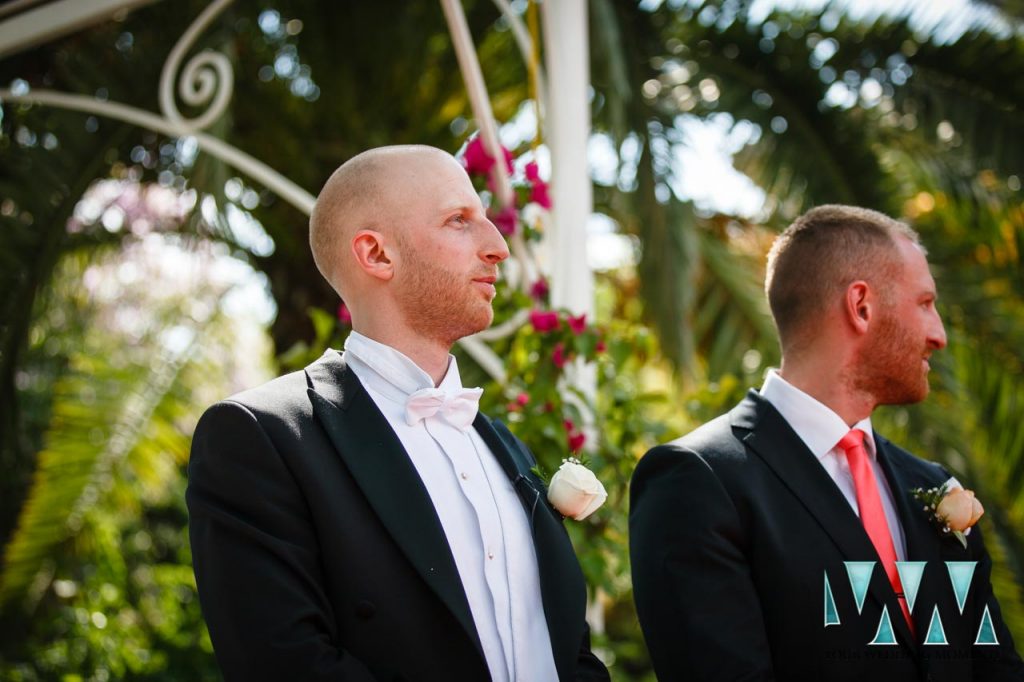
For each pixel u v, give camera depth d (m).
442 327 2.01
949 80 5.39
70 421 5.68
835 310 2.43
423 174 2.03
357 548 1.78
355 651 1.74
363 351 2.00
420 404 1.95
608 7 4.41
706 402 3.96
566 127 3.63
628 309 6.87
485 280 2.02
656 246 5.03
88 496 5.64
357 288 2.03
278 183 3.63
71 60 4.61
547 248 3.61
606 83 4.95
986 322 5.31
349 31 5.60
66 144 4.59
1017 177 5.33
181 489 8.01
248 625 1.67
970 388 5.45
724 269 5.59
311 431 1.87
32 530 5.41
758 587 2.22
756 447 2.36
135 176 5.15
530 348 3.34
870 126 5.33
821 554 2.22
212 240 5.20
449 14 3.29
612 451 3.38
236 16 5.11
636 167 5.07
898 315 2.41
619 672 8.24
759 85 5.33
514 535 1.96
